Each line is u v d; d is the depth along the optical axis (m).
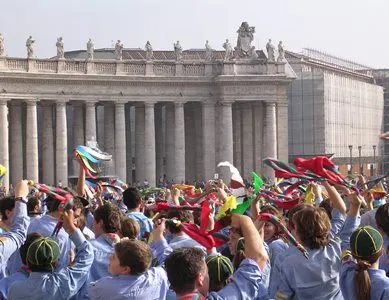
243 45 110.56
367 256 13.10
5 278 15.80
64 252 16.41
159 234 16.05
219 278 13.39
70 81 101.62
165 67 107.94
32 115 100.12
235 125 116.06
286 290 14.45
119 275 13.56
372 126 164.62
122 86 104.69
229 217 14.20
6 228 19.22
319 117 136.50
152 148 105.69
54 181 106.94
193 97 108.50
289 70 123.94
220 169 107.06
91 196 24.64
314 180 17.83
